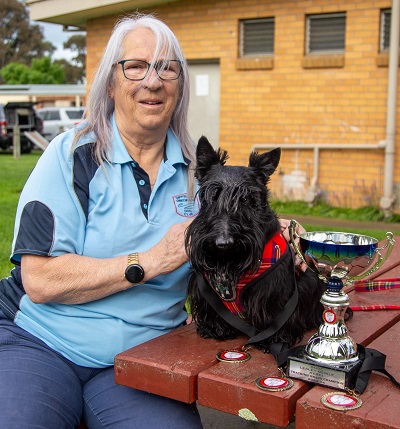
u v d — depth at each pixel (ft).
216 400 7.32
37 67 206.69
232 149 38.09
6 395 8.30
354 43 33.47
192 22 38.27
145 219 9.57
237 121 37.73
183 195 10.07
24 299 9.63
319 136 35.19
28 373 8.68
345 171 34.65
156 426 8.45
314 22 35.06
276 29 35.65
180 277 9.75
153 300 9.62
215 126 39.34
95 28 41.70
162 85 9.55
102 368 9.39
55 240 9.02
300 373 7.22
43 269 8.98
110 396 8.95
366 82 33.37
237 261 7.82
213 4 37.37
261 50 36.99
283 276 8.07
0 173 53.42
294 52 35.29
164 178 9.80
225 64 37.63
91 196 9.37
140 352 8.21
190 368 7.65
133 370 7.96
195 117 39.91
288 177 36.45
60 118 97.09
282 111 36.17
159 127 9.68
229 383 7.19
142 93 9.43
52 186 9.20
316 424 6.61
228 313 8.50
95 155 9.51
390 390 6.99
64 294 9.02
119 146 9.69
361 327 9.18
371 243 7.50
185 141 10.59
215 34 37.60
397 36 31.45
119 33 9.78
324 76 34.55
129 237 9.40
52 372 8.88
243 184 8.16
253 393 7.02
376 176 33.73
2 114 81.56
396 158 32.89
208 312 8.73
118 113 9.84
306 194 35.01
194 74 39.47
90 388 9.19
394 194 33.09
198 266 7.97
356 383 6.98
